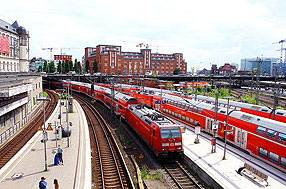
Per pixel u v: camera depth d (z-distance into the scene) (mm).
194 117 33438
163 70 150125
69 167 18875
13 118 31344
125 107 35875
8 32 52250
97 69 129125
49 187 15406
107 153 24031
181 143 21750
